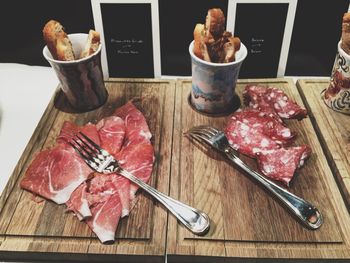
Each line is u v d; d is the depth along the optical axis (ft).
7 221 2.31
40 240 2.22
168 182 2.53
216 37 2.72
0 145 2.95
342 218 2.29
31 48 3.70
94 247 2.17
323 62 3.53
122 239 2.21
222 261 2.16
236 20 3.15
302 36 3.35
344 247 2.16
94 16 3.18
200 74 2.83
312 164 2.65
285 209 2.36
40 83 3.55
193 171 2.62
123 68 3.52
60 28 2.74
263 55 3.36
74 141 2.79
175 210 2.29
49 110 3.16
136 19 3.16
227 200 2.42
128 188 2.45
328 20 3.20
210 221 2.29
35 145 2.83
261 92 3.17
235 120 2.96
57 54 2.77
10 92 3.43
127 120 2.99
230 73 2.80
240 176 2.57
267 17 3.12
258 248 2.16
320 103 3.14
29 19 3.44
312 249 2.15
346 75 2.79
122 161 2.63
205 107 3.07
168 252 2.14
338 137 2.82
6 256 2.22
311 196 2.43
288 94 3.29
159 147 2.80
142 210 2.35
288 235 2.21
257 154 2.66
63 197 2.41
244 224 2.28
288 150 2.64
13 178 2.57
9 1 3.31
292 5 3.03
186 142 2.84
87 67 2.84
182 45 3.44
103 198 2.40
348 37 2.68
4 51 3.73
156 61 3.44
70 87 2.96
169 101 3.25
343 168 2.57
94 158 2.64
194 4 3.13
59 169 2.57
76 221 2.30
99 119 3.08
